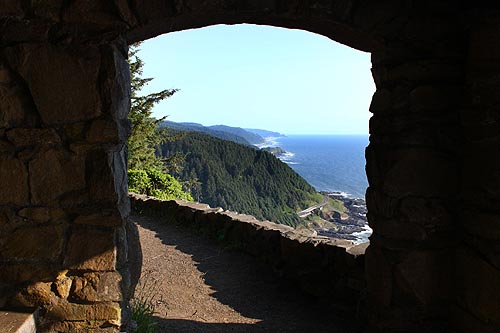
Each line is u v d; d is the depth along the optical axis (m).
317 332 3.08
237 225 5.27
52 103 2.10
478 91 2.22
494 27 2.09
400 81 2.43
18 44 2.07
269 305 3.63
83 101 2.11
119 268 2.25
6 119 2.08
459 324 2.39
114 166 2.18
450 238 2.45
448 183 2.43
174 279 4.26
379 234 2.56
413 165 2.42
